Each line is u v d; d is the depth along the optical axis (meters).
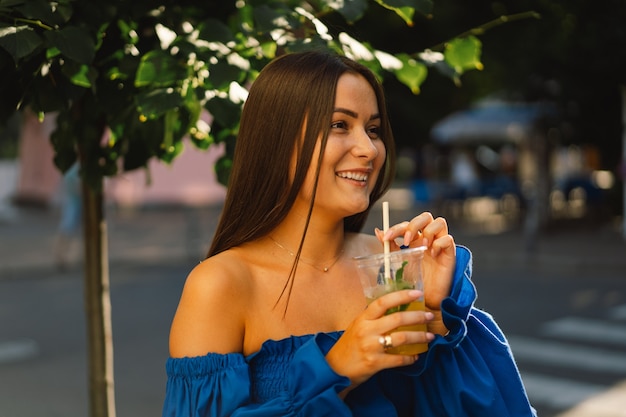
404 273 1.52
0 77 2.10
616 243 14.88
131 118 2.33
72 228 13.51
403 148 22.73
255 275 1.67
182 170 17.88
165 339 8.20
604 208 20.14
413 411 1.71
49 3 1.98
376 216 21.30
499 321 8.75
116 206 22.27
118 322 9.08
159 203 22.81
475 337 1.77
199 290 1.61
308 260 1.71
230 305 1.61
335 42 2.19
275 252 1.70
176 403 1.58
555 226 17.69
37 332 8.60
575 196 21.45
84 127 2.42
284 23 2.17
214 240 1.71
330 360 1.49
